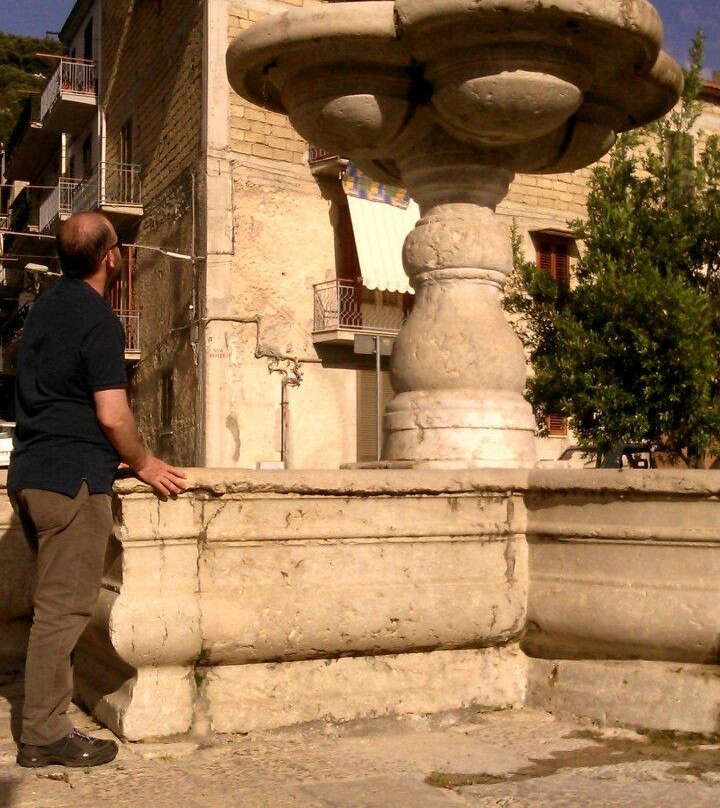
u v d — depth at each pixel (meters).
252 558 3.73
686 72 11.08
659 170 10.70
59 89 29.06
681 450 9.83
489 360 4.96
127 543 3.55
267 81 5.17
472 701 4.07
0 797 3.01
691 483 3.76
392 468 4.91
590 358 9.72
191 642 3.56
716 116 26.17
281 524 3.77
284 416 21.05
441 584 4.02
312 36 4.60
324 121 4.96
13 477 3.42
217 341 20.58
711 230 10.09
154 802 2.96
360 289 22.19
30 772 3.27
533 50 4.49
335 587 3.84
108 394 3.36
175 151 22.41
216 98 20.80
